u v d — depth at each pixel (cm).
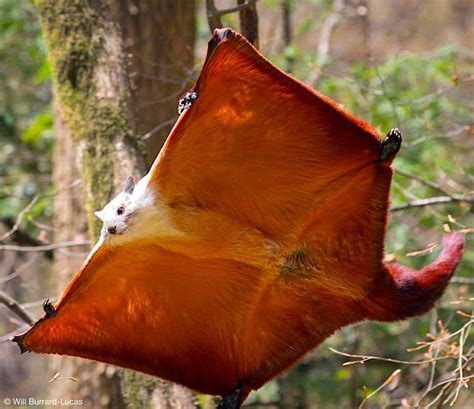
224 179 678
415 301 746
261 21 2200
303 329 743
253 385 762
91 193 962
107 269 701
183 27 1277
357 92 1558
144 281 719
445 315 1409
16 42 1852
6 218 1666
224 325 745
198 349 756
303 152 671
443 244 786
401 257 1426
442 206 1498
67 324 724
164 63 1258
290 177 682
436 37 2517
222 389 769
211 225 690
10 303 1034
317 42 2242
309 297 730
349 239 705
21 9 1814
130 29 1253
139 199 672
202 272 719
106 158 969
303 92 643
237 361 758
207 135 653
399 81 1667
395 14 2523
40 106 1875
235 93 639
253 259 712
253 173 678
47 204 1605
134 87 1039
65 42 1034
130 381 936
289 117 655
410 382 1352
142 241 686
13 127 1820
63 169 1425
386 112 1509
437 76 1602
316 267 716
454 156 1602
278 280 722
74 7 1047
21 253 1727
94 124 989
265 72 631
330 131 663
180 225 684
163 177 668
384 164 675
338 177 684
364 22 1814
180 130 643
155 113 1229
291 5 1838
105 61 1022
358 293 727
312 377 1630
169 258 706
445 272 761
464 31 2533
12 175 1722
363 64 1708
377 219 693
